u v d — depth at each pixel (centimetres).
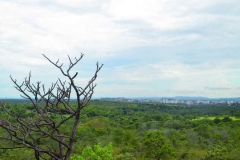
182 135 4747
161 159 2895
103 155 1524
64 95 571
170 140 4103
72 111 581
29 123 533
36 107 537
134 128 6394
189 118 8800
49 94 548
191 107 16600
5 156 3131
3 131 2916
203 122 7288
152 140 2995
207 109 14150
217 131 5141
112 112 10812
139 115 10544
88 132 4825
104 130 5300
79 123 622
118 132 5022
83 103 568
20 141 542
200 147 3997
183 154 3438
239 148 3319
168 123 7012
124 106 14738
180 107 16088
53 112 601
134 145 3681
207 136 4794
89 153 1495
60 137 597
